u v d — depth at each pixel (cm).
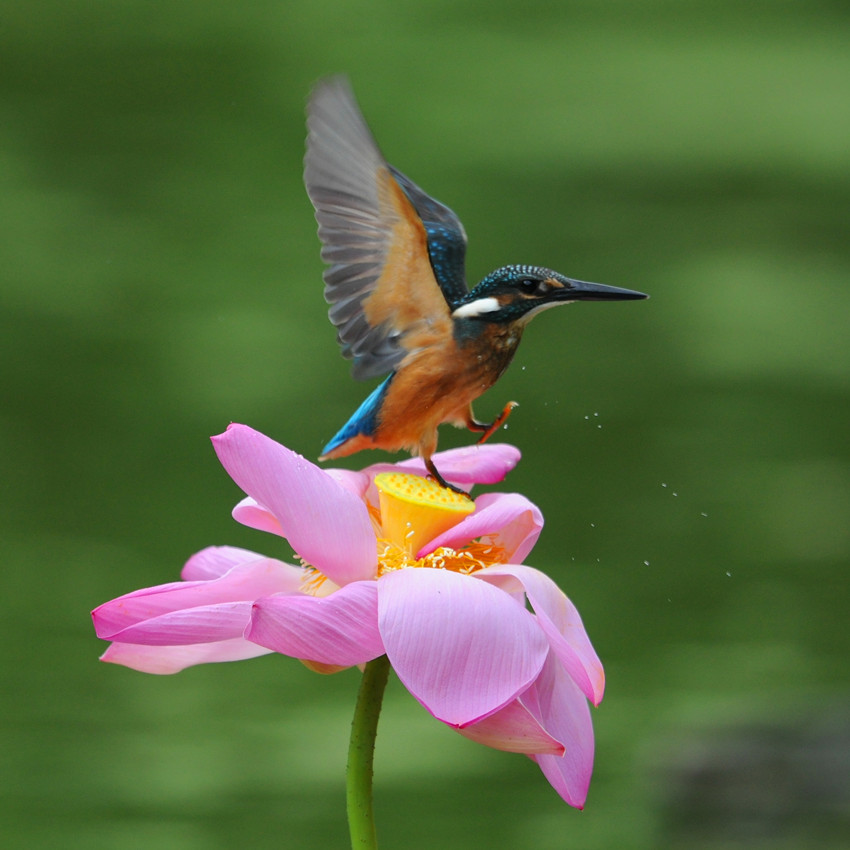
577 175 2595
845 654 1160
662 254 2256
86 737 1002
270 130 2719
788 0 3897
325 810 898
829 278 2145
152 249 2169
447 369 692
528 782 970
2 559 1312
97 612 680
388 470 690
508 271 694
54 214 2280
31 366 1781
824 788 928
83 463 1543
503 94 3036
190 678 1122
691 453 1608
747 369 1845
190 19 3381
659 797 954
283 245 2200
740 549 1376
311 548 678
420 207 704
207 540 1375
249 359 1794
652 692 1103
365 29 3409
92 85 2906
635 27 3603
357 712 677
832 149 2778
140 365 1791
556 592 679
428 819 909
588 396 1762
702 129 2867
